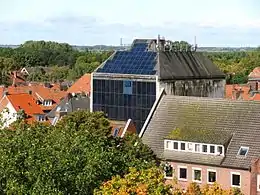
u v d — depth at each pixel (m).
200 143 70.19
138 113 85.38
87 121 63.19
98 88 88.62
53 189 38.69
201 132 71.50
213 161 68.94
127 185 37.00
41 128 51.94
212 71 93.94
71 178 40.78
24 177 39.62
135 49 89.56
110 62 89.25
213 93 93.94
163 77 84.19
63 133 47.34
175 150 71.88
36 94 148.50
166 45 90.06
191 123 73.62
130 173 38.09
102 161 43.59
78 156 42.47
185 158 70.69
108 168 43.78
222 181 68.44
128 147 61.16
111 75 87.25
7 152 40.81
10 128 54.78
